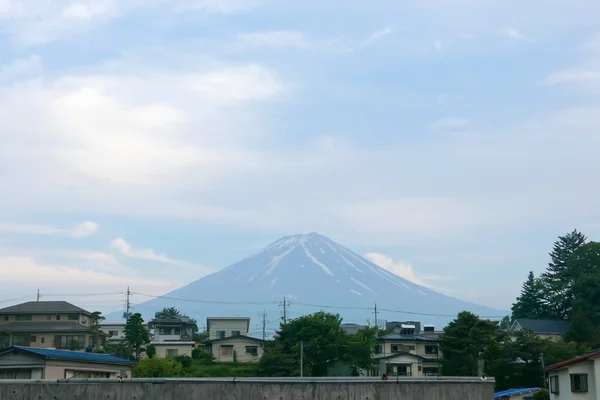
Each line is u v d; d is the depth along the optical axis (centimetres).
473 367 5875
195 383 1587
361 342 6431
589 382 3750
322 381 1583
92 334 6844
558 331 7694
